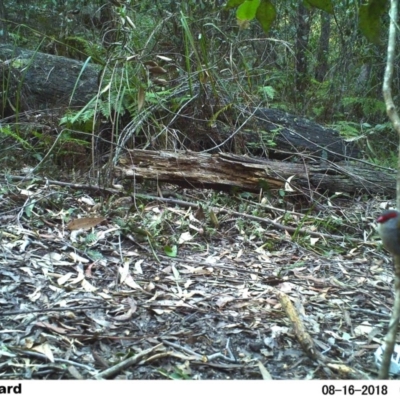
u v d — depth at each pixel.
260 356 1.76
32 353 1.65
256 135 3.78
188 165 3.13
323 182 3.38
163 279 2.22
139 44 3.64
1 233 2.41
